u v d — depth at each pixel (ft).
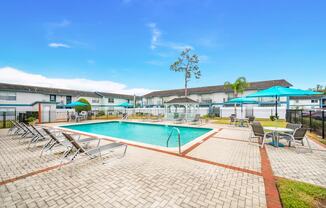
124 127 53.52
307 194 9.96
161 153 19.42
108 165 15.52
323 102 108.37
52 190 10.95
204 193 10.46
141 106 160.86
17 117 67.05
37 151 20.68
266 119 74.28
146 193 10.53
